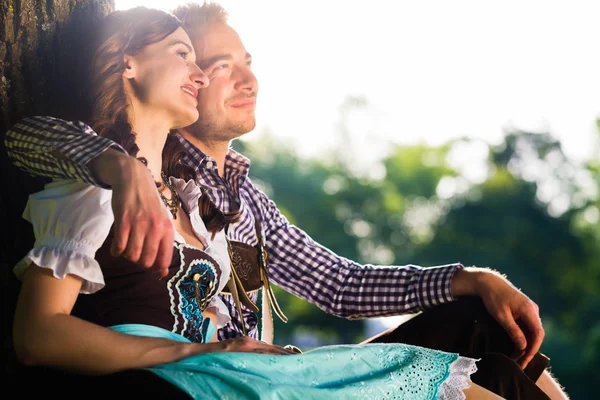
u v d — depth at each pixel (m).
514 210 34.75
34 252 2.67
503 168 36.28
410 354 2.93
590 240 34.53
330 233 33.28
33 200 2.83
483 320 3.66
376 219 34.09
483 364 3.16
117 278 2.91
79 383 2.63
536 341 3.58
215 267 3.16
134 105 3.21
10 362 3.13
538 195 35.41
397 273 3.89
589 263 34.19
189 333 3.01
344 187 34.53
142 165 2.68
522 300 3.60
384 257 33.91
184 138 3.84
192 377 2.54
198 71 3.28
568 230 34.66
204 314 3.29
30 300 2.65
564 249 34.44
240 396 2.53
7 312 3.16
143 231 2.58
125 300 2.91
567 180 35.94
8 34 3.33
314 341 28.44
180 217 3.23
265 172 33.34
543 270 34.28
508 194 34.97
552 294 33.97
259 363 2.69
